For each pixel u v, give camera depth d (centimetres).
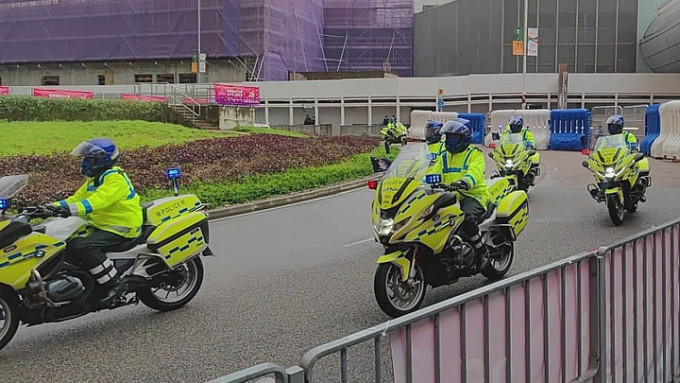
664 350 496
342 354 277
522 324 365
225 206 1455
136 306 721
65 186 1455
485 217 758
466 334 332
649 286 472
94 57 5375
